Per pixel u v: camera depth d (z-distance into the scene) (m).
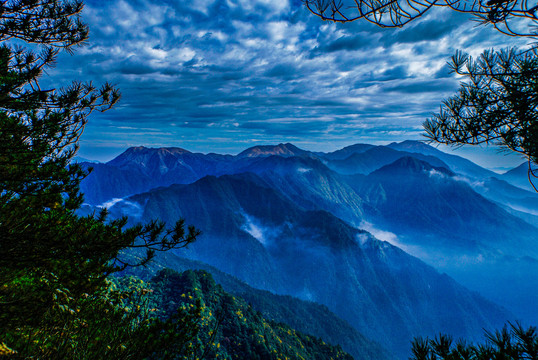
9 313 4.14
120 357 4.53
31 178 5.09
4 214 4.84
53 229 4.84
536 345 2.69
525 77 4.34
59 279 5.07
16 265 4.39
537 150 4.64
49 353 4.06
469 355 3.08
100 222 5.20
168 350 4.98
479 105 4.74
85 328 4.80
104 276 5.37
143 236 4.62
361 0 4.11
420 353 3.34
